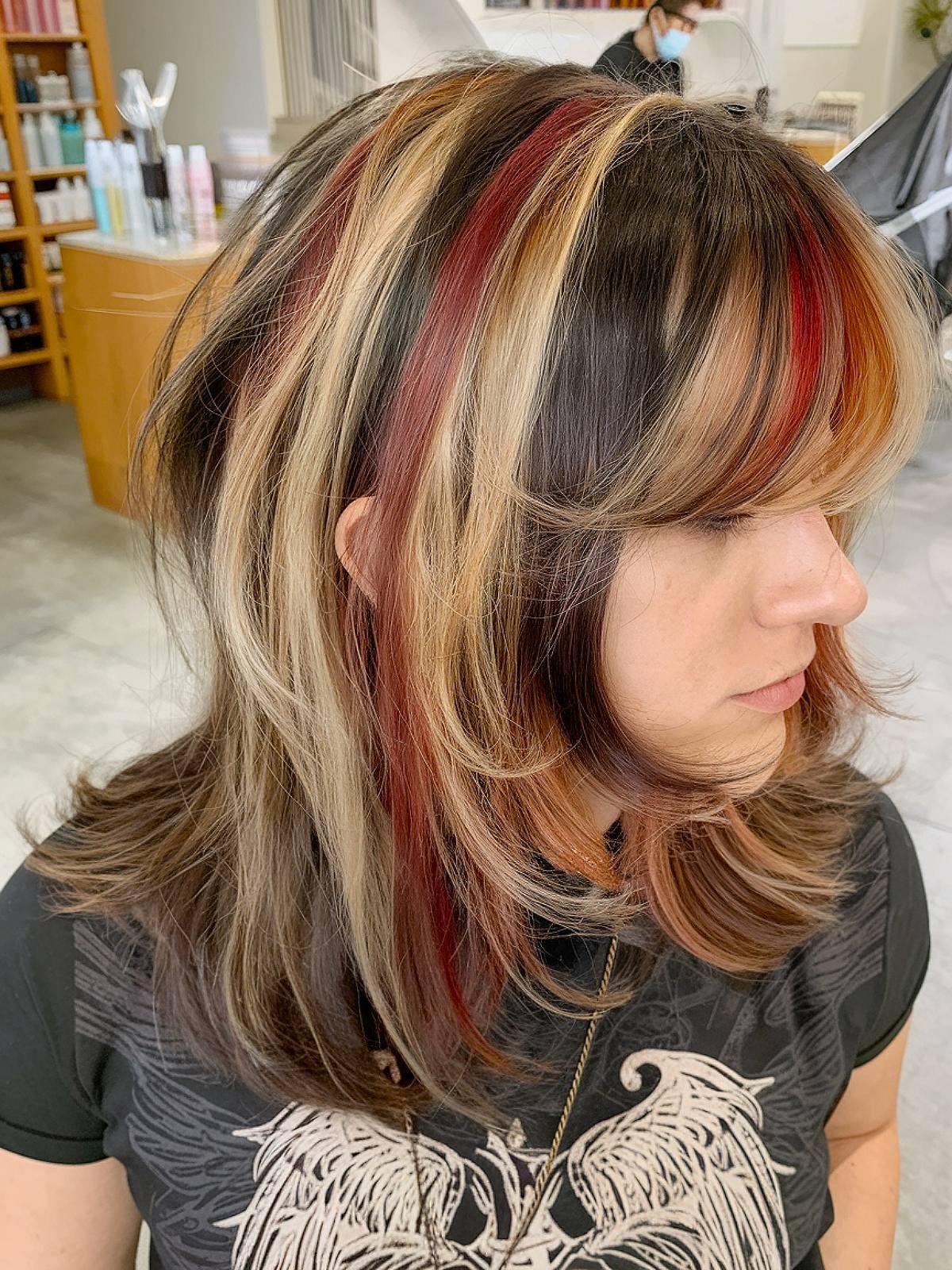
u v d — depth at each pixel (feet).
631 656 1.34
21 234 14.69
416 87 1.47
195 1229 1.71
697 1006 1.85
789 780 2.10
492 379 1.20
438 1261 1.70
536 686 1.38
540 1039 1.78
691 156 1.19
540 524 1.26
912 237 7.94
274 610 1.54
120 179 9.52
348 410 1.35
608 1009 1.80
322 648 1.50
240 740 1.75
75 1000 1.74
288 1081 1.69
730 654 1.36
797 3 20.67
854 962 1.98
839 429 1.23
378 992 1.67
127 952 1.77
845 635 2.06
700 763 1.46
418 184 1.28
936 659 7.80
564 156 1.19
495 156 1.26
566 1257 1.73
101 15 14.60
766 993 1.90
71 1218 1.85
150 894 1.78
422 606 1.34
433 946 1.66
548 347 1.17
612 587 1.29
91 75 14.79
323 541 1.44
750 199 1.16
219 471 1.66
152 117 9.30
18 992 1.75
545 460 1.21
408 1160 1.71
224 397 1.61
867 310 1.20
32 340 15.57
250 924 1.72
